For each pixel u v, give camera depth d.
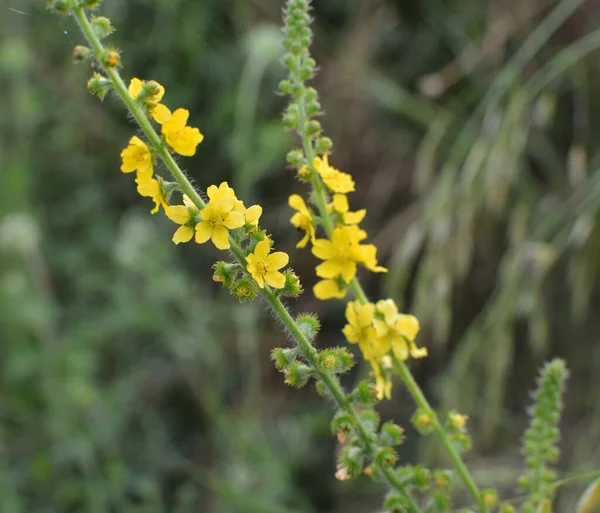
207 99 6.51
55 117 6.68
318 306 6.05
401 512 1.85
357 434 1.86
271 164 6.03
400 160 6.24
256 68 5.35
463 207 4.49
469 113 6.08
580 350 5.66
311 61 1.99
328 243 1.84
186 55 6.45
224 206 1.59
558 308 5.68
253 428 5.25
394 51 6.71
